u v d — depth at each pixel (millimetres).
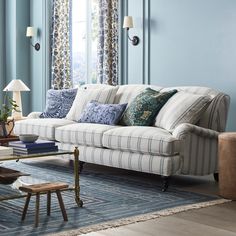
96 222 2869
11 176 3082
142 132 3949
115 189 3877
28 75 7430
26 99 7430
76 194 3258
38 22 7211
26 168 4898
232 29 4793
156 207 3258
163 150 3754
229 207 3289
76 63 7074
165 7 5391
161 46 5453
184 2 5203
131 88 5102
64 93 5645
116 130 4180
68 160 5473
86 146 4523
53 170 4793
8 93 7457
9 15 7344
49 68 7117
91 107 4984
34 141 3287
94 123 4816
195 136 3955
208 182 4242
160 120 4348
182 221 2924
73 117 5262
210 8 4973
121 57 5902
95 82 6852
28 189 2762
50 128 4859
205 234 2658
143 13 5621
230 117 4848
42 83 7180
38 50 7230
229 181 3506
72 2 7004
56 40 6938
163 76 5449
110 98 5141
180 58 5270
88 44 6867
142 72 5660
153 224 2855
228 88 4852
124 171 4809
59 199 2896
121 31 5891
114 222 2863
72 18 7035
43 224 2812
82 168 4750
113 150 4238
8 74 7441
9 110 3906
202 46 5059
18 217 2973
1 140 3584
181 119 4105
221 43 4887
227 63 4848
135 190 3846
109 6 6098
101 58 6242
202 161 4043
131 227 2789
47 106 5656
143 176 4523
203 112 4207
